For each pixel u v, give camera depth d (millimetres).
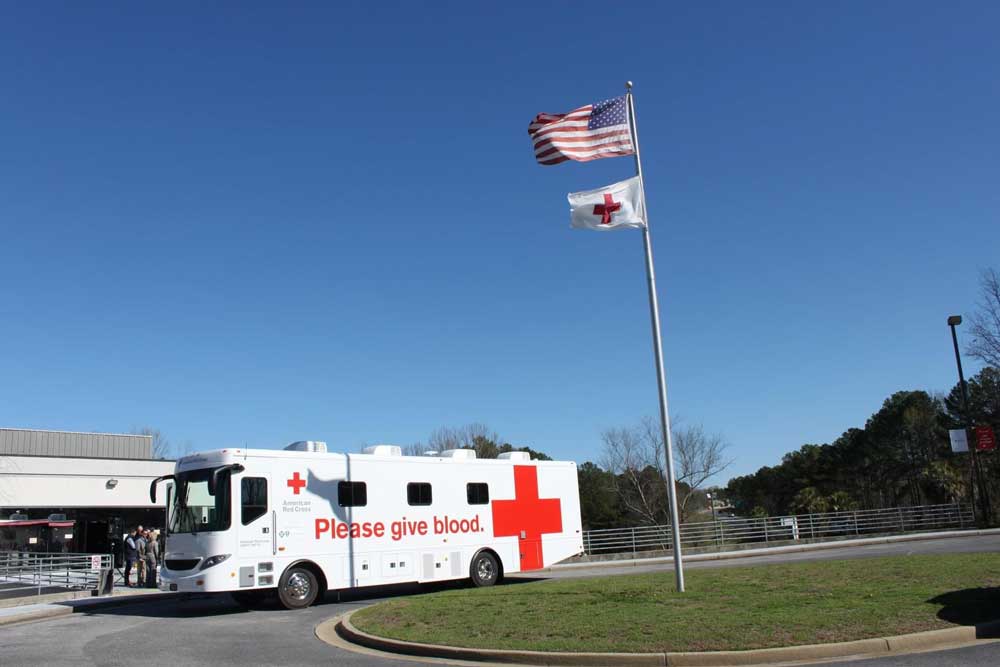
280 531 16969
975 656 8805
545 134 15562
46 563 28328
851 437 67500
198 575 16031
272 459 17172
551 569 29391
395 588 22297
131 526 43562
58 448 45312
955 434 36750
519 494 21797
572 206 15086
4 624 16812
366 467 18719
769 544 35719
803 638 9438
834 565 18406
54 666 10555
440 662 10086
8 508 38688
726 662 8961
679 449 56781
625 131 15297
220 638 12867
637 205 14930
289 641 12359
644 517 56188
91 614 18172
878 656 9031
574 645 9812
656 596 13578
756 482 77312
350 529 18125
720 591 13844
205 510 16453
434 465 20062
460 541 20172
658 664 9070
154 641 12758
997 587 13000
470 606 14016
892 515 40531
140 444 48812
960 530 35531
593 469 64000
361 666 9969
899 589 13078
